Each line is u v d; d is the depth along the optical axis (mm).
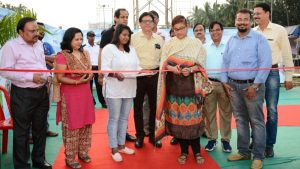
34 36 3695
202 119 4199
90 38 9586
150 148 4891
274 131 4402
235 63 3969
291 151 4719
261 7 4324
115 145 4402
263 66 3801
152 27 4801
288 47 4297
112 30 4805
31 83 3779
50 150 4891
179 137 4121
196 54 4082
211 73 4715
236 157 4328
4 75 3660
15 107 3771
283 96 10445
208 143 4789
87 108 4109
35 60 3787
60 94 3969
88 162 4328
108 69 4156
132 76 4320
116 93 4262
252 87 3814
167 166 4164
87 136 4285
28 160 4066
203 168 4078
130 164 4254
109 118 4383
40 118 4008
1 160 4453
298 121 6633
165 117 4297
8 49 3662
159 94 4215
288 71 4320
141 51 4766
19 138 3820
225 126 4730
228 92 4184
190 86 4070
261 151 4004
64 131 4047
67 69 3896
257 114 3939
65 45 3977
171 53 4121
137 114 4910
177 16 4121
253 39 3873
